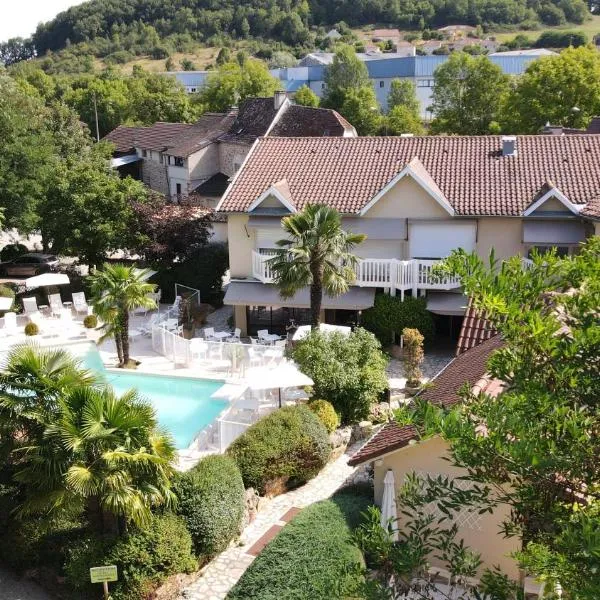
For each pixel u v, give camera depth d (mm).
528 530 9289
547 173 39281
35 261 56219
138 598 18172
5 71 63781
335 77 148500
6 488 19844
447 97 106562
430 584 10375
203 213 51094
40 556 19281
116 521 18891
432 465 18844
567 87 76312
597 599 6832
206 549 19844
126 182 50344
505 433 8164
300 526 18125
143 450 17781
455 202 38156
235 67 161250
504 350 9250
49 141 57938
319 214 32781
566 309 9273
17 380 18328
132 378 34562
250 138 76375
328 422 26781
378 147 43031
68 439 16859
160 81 124562
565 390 8656
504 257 38469
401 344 36844
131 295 34969
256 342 39438
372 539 10102
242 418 28156
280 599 15562
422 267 37469
